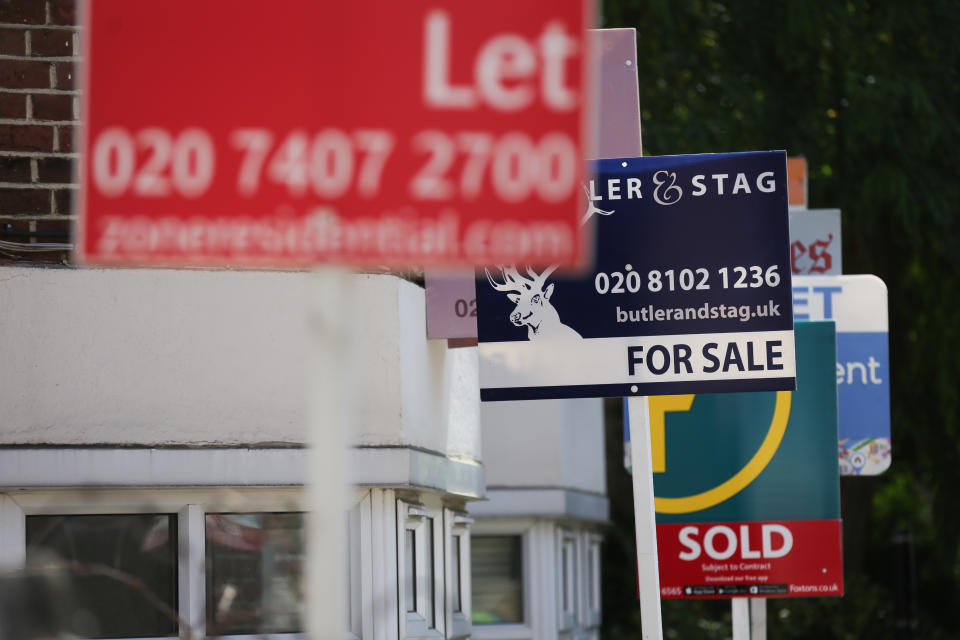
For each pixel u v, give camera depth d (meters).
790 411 31.12
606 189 25.34
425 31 9.77
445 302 26.92
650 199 25.33
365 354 24.66
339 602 9.51
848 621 74.50
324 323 9.72
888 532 88.12
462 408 30.50
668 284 25.19
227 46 9.76
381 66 9.77
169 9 9.77
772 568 30.84
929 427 71.69
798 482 31.00
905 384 70.69
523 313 25.27
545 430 45.69
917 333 70.12
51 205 23.17
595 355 25.16
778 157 25.11
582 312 25.19
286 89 9.75
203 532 23.42
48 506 22.59
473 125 9.77
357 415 24.52
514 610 45.91
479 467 31.62
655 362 25.12
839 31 64.75
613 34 26.81
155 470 22.78
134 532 23.11
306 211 9.73
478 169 9.77
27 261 23.00
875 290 38.31
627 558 80.06
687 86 66.56
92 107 9.73
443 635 29.45
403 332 25.22
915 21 65.38
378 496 25.20
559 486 45.72
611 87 26.72
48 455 22.27
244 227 9.73
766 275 25.03
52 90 23.27
